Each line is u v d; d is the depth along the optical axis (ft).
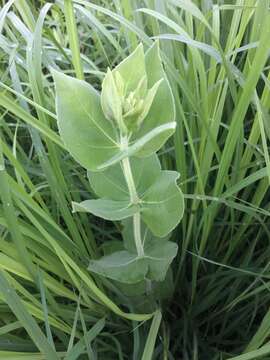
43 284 1.22
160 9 1.40
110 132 1.03
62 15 2.01
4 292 1.03
